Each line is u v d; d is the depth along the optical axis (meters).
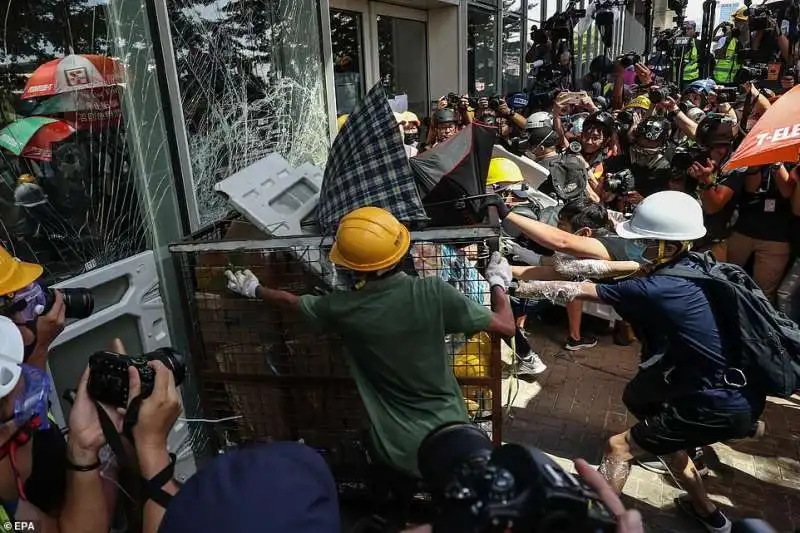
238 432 2.68
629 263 2.47
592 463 3.03
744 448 3.11
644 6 13.30
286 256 2.38
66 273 2.23
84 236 2.29
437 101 6.98
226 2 3.01
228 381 2.54
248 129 3.27
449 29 7.23
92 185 2.31
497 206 2.61
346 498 2.60
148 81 2.52
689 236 2.12
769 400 3.54
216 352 2.54
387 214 1.88
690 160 3.83
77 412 1.35
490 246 2.26
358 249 1.80
